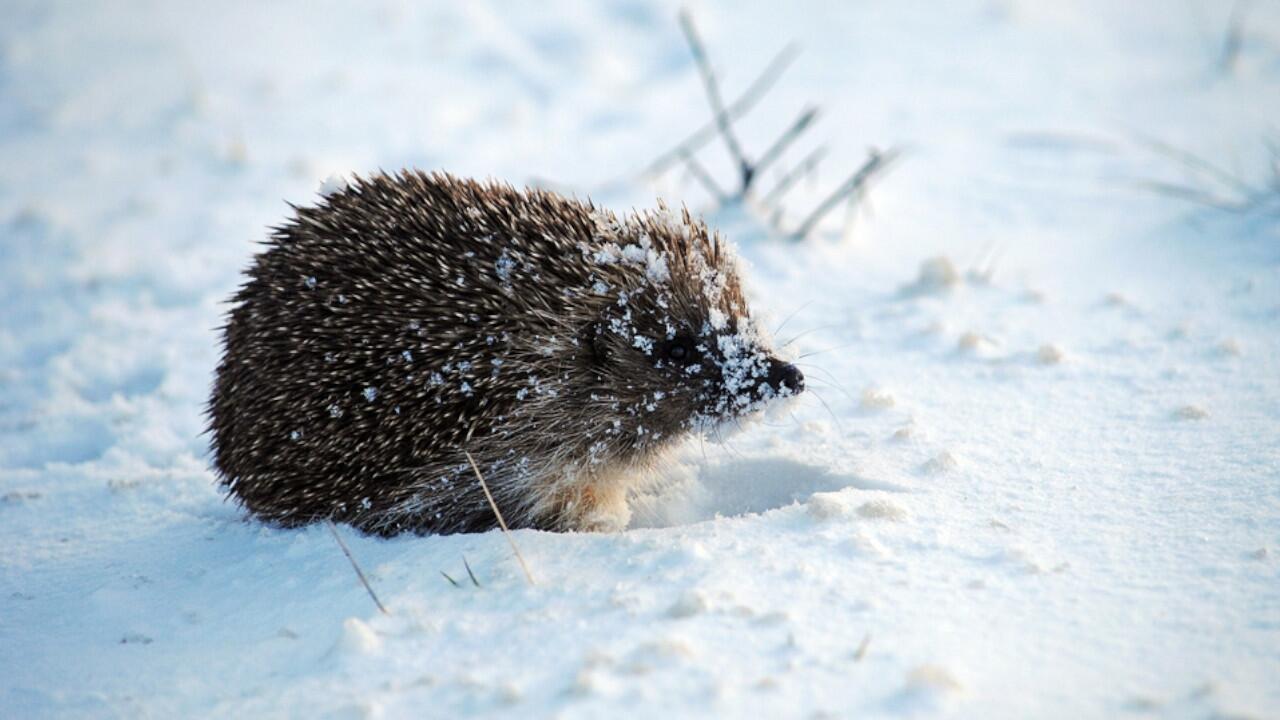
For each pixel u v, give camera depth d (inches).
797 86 765.3
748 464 331.0
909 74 781.3
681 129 700.7
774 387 311.3
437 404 303.1
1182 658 202.5
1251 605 219.1
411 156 658.8
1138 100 707.4
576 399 315.6
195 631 255.0
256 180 645.9
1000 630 216.1
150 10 955.3
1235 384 344.8
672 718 189.9
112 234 588.1
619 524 327.0
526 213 319.9
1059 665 202.8
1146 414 332.2
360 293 307.7
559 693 201.3
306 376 306.7
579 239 319.3
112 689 231.5
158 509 339.0
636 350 315.9
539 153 665.6
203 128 725.9
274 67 824.3
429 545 280.5
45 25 925.8
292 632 244.8
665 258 319.0
